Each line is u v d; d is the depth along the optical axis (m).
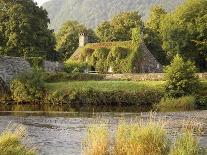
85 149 19.52
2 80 54.31
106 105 51.56
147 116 39.44
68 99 52.81
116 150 18.05
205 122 34.81
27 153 17.20
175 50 76.38
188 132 18.31
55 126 32.91
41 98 53.88
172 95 51.09
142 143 17.67
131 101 51.72
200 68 76.94
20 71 56.72
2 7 76.06
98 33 109.44
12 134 18.11
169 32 76.94
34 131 30.12
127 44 75.06
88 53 77.06
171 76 51.50
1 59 54.44
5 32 74.38
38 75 55.03
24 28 74.06
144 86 53.00
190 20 77.69
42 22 78.38
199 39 75.75
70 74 60.00
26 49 73.88
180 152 16.62
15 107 49.25
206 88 52.25
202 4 77.50
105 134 18.86
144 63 73.06
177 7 82.81
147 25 107.38
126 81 56.50
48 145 24.59
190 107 47.75
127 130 18.67
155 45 91.12
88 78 60.06
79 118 38.34
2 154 16.58
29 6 77.62
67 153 22.42
